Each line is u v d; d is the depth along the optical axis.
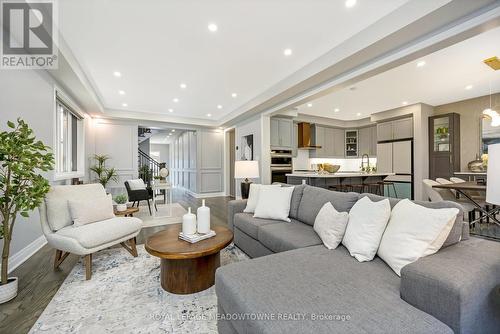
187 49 3.02
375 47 2.57
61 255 2.31
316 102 5.50
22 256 2.45
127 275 2.14
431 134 5.62
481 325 0.98
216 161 7.77
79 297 1.78
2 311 1.61
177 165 10.52
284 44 2.92
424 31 2.27
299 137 7.03
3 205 1.82
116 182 6.17
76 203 2.35
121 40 2.78
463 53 3.08
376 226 1.54
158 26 2.52
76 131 5.18
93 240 2.07
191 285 1.85
